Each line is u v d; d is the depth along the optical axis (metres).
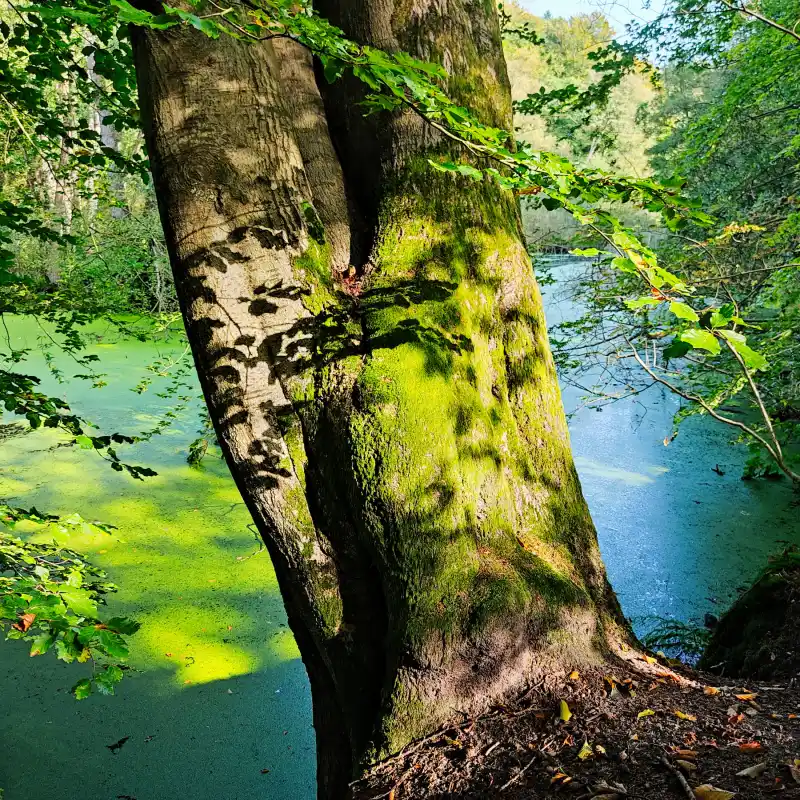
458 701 2.26
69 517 3.14
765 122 7.17
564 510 2.71
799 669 2.92
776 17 5.71
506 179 1.84
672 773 1.99
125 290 7.59
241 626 5.70
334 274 2.52
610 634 2.68
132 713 4.71
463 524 2.34
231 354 2.29
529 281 2.73
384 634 2.38
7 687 4.88
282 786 4.18
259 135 2.29
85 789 4.08
